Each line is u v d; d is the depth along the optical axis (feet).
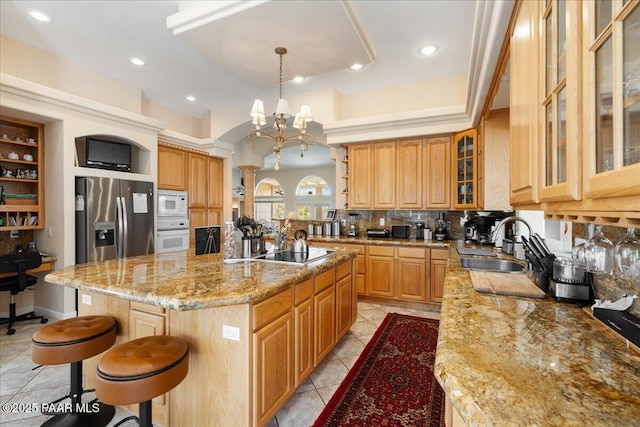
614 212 2.11
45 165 11.68
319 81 13.98
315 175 41.68
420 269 12.81
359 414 6.21
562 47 3.05
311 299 7.22
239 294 4.86
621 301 3.66
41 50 11.34
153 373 4.40
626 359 2.75
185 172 16.52
